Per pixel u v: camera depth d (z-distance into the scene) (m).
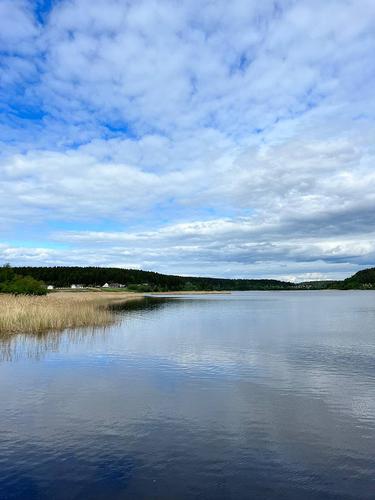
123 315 43.12
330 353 19.91
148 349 20.80
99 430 9.69
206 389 13.32
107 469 7.70
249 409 11.33
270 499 6.68
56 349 20.47
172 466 7.84
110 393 12.77
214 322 36.16
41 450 8.55
